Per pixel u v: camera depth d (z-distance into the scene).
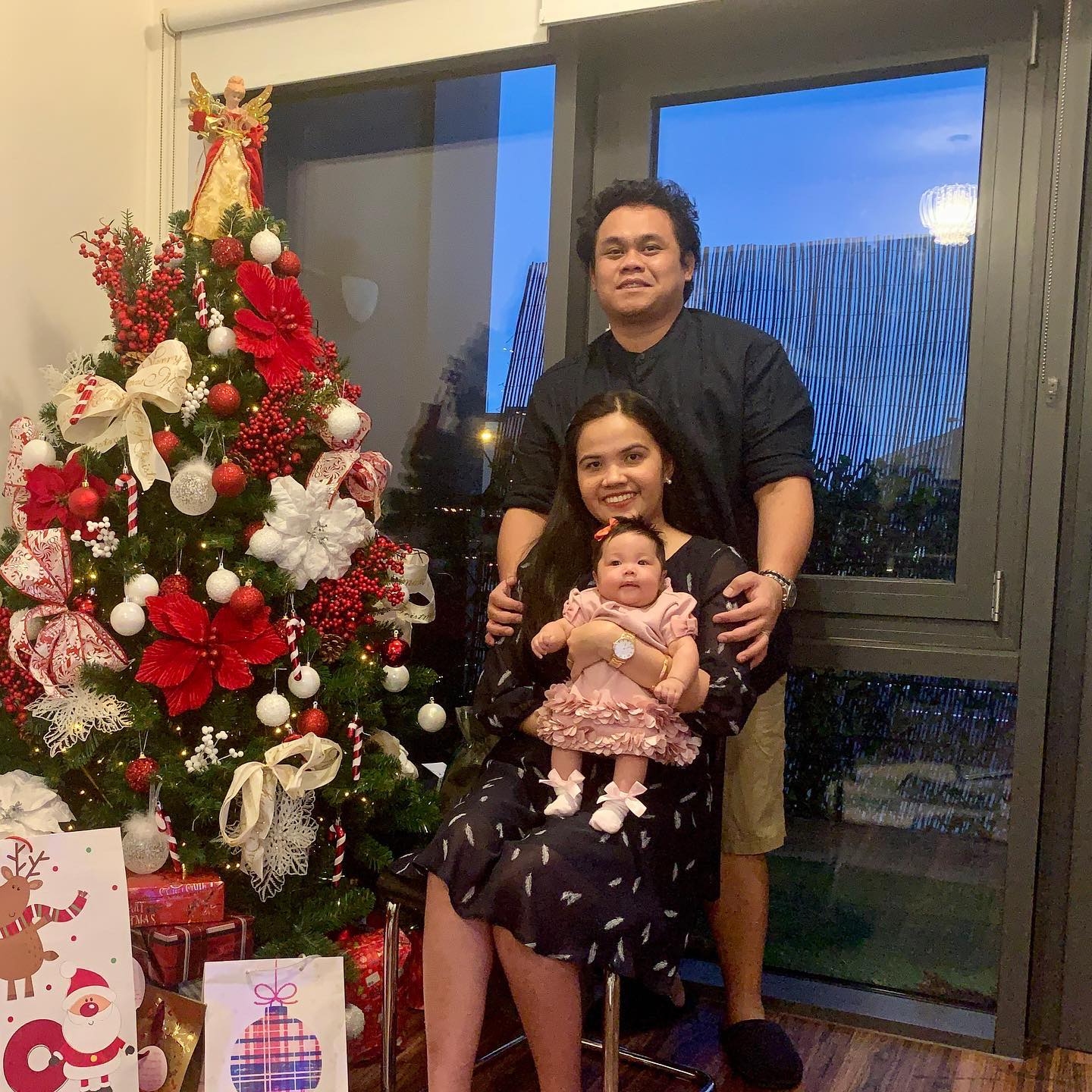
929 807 1.97
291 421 1.69
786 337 2.09
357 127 2.44
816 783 2.05
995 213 1.87
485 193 2.31
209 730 1.59
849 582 1.96
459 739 2.32
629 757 1.39
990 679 1.84
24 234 2.04
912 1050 1.81
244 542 1.67
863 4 1.93
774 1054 1.67
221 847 1.60
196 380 1.64
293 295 1.73
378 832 1.93
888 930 2.00
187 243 1.72
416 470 2.38
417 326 2.39
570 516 1.59
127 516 1.63
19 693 1.63
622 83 2.17
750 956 1.76
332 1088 1.39
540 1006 1.31
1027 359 1.84
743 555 1.78
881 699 1.99
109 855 1.40
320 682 1.69
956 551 1.92
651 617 1.40
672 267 1.78
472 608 2.32
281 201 2.51
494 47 2.13
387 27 2.22
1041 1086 1.69
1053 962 1.84
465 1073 1.33
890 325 2.00
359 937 1.77
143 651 1.59
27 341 2.05
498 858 1.36
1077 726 1.81
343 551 1.71
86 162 2.19
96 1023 1.35
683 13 1.97
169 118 2.38
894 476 1.99
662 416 1.72
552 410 1.88
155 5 2.38
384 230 2.42
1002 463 1.86
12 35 2.00
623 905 1.30
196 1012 1.39
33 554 1.57
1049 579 1.77
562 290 2.11
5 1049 1.30
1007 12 1.86
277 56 2.31
